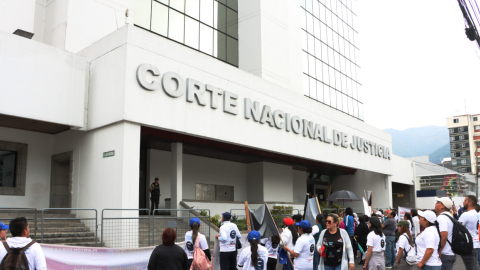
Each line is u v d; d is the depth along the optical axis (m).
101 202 14.27
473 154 119.62
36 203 15.92
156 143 19.09
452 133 124.31
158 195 18.25
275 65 25.27
